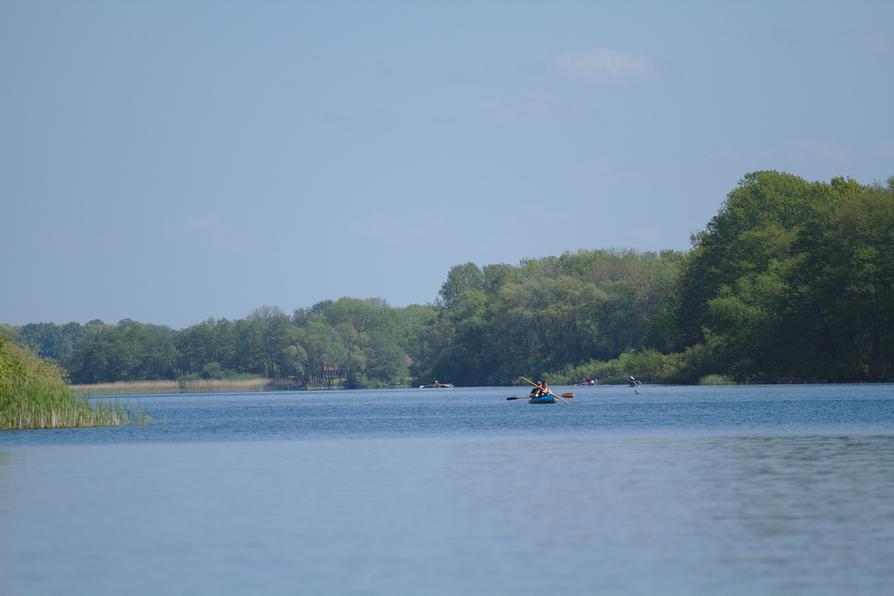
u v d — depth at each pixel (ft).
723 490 442.91
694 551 320.09
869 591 270.26
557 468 544.62
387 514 399.03
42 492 479.00
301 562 315.99
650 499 422.41
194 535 361.51
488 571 299.79
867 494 424.05
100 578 299.38
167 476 542.57
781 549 320.29
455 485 481.46
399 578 293.02
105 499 453.58
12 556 330.75
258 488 485.15
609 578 288.71
